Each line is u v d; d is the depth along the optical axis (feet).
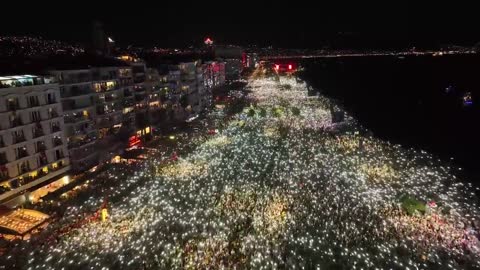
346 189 172.24
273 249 122.52
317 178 186.29
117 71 240.32
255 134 281.33
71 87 199.72
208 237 130.41
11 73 175.52
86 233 135.13
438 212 150.61
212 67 501.15
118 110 240.12
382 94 583.58
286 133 283.59
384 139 310.86
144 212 150.71
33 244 129.08
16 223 136.77
